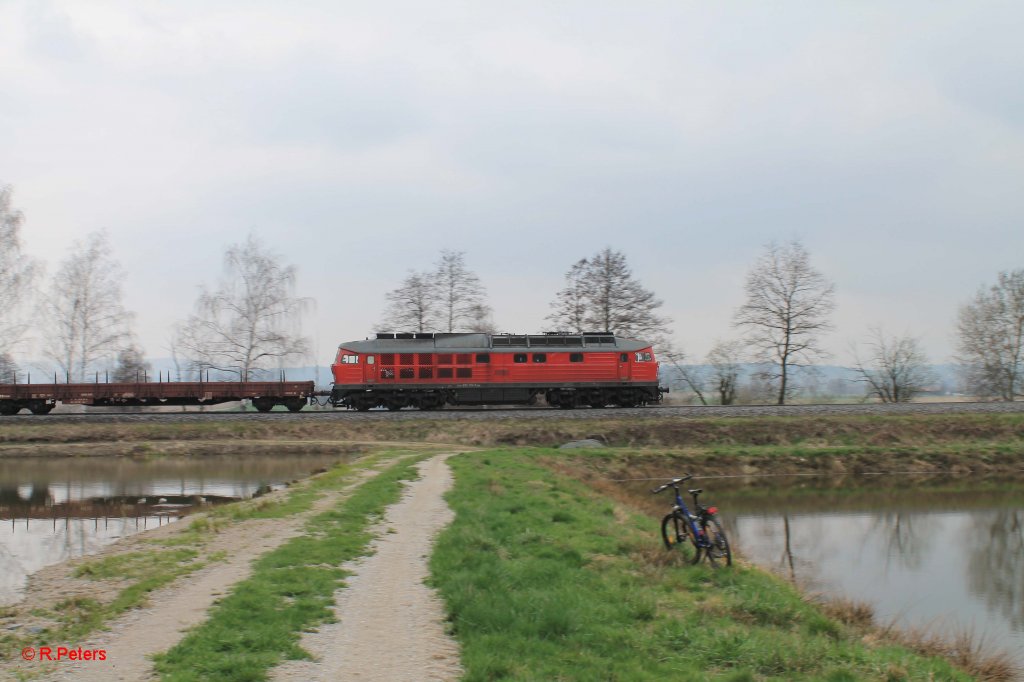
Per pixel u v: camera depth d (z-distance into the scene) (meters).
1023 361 61.16
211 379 56.16
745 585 11.96
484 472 24.88
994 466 37.28
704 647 8.62
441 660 7.80
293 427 40.84
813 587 16.84
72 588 11.38
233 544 14.14
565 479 25.56
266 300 55.75
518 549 13.18
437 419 41.12
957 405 44.00
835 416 41.97
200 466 34.22
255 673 7.12
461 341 44.16
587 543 14.00
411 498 19.91
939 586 17.94
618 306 57.47
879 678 8.45
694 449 37.53
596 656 7.98
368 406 43.97
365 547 13.69
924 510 28.05
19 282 49.16
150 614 9.47
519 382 43.75
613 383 44.16
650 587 11.34
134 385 45.34
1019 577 18.80
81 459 36.50
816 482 34.34
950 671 9.19
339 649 8.09
